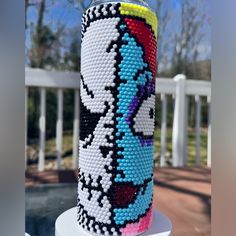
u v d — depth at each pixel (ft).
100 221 1.27
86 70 1.33
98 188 1.27
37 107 7.20
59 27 8.63
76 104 5.40
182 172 4.38
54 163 7.41
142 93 1.29
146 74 1.31
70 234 1.27
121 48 1.25
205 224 2.17
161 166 5.27
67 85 5.24
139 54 1.28
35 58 8.64
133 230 1.27
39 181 3.77
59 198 2.35
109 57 1.26
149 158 1.34
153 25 1.36
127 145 1.26
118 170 1.25
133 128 1.27
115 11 1.26
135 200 1.28
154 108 1.39
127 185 1.26
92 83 1.29
